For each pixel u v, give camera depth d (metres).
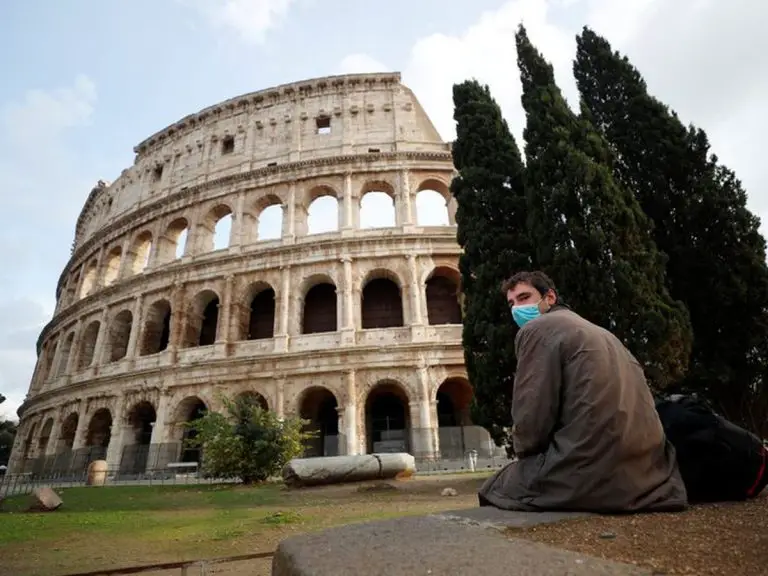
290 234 43.22
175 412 38.59
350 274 39.84
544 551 2.88
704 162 22.08
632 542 3.18
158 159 55.41
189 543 10.17
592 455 4.05
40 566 8.48
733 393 19.42
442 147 47.00
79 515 15.66
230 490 22.92
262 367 37.72
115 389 42.03
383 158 45.38
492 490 4.82
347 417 34.97
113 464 38.66
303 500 17.80
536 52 25.64
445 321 42.00
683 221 21.55
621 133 24.64
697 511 4.08
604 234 19.14
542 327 4.78
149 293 45.22
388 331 37.91
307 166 45.94
